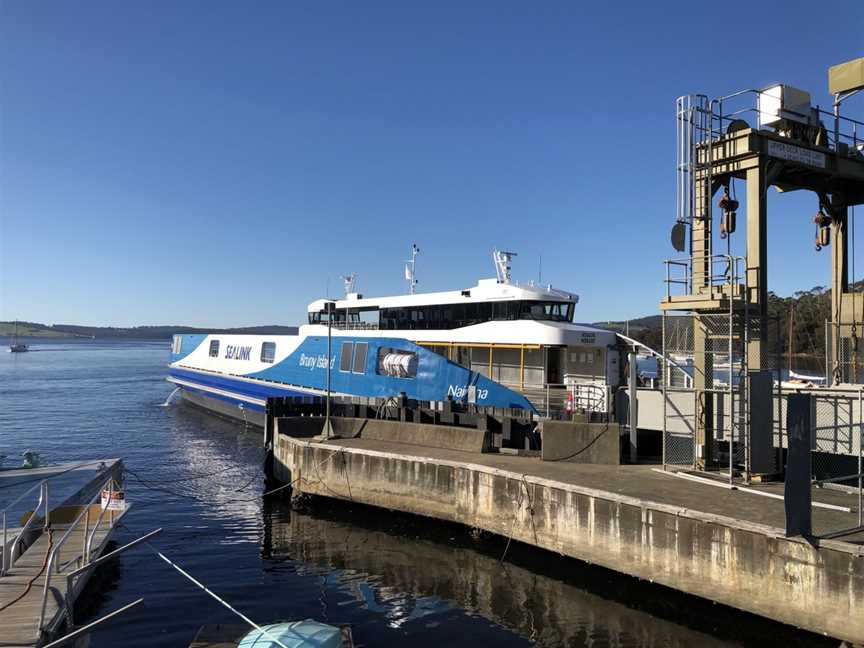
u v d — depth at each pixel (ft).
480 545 49.93
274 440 70.49
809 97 47.78
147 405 159.22
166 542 51.83
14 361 431.84
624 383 74.49
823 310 233.76
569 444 52.95
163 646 33.78
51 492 64.08
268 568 45.93
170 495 68.44
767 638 33.60
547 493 45.24
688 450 50.88
